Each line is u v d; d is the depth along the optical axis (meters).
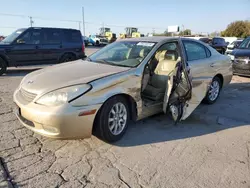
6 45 8.92
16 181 2.56
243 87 7.45
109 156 3.12
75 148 3.29
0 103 5.18
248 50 9.24
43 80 3.36
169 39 4.34
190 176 2.75
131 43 4.43
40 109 2.96
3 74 9.12
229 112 4.99
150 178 2.69
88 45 37.34
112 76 3.37
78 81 3.17
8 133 3.68
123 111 3.53
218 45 22.05
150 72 4.18
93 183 2.58
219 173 2.82
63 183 2.56
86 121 3.04
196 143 3.54
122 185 2.56
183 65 4.04
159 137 3.70
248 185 2.62
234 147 3.46
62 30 10.37
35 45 9.56
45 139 3.52
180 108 3.96
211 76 5.12
